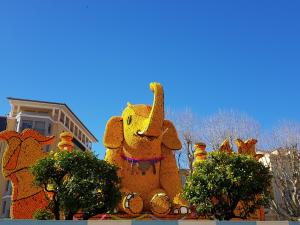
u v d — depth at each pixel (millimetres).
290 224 7375
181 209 12703
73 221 6273
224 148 14742
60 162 10094
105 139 13688
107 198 10312
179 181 13664
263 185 10859
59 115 42781
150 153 13367
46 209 11477
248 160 10906
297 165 24844
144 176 13203
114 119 14094
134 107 14070
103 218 12008
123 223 6438
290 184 25312
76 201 9859
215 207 10727
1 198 36875
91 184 10008
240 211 12016
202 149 14547
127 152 13461
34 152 13227
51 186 10656
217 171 10719
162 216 12414
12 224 6152
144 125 13148
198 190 10672
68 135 14016
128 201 12234
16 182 12711
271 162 26234
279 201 26609
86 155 10461
